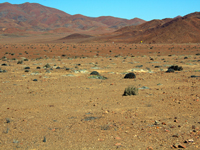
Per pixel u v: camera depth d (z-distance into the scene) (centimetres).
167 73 2733
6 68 3275
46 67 3412
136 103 1250
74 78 2327
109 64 3953
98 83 2025
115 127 870
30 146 714
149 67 3484
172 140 739
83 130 845
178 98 1339
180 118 973
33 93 1593
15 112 1107
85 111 1115
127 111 1093
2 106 1232
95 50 8412
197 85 1814
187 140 725
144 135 787
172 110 1096
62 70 2975
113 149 681
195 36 15288
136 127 866
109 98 1401
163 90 1631
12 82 2088
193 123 905
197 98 1327
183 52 7812
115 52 7900
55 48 8788
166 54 7281
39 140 761
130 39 18350
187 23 17400
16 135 807
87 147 699
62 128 873
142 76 2466
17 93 1595
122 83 2008
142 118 980
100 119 976
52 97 1458
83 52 7706
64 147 703
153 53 7588
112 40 18688
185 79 2178
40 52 7375
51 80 2209
